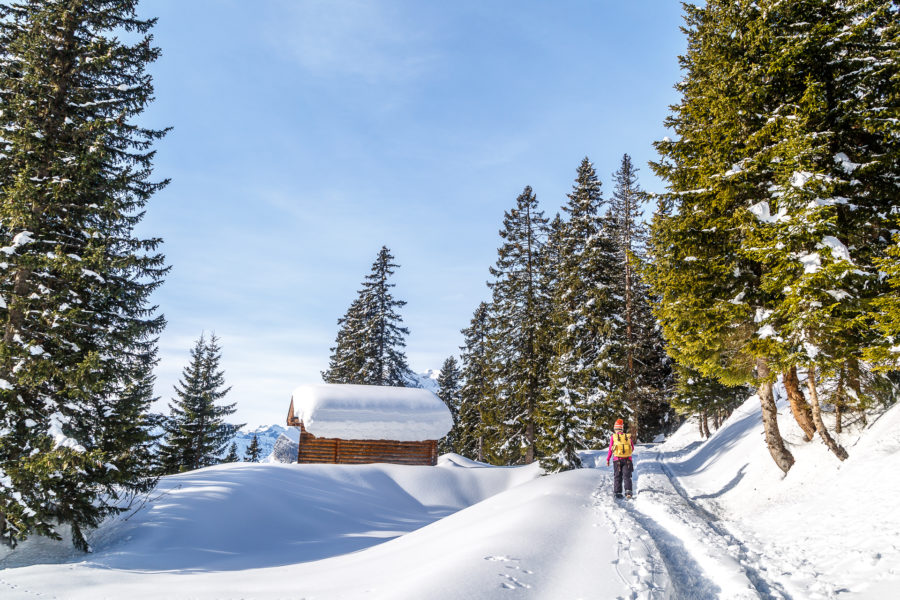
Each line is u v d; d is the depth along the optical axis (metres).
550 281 34.94
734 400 28.55
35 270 12.25
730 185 12.51
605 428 29.42
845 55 11.67
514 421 32.59
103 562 9.99
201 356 40.78
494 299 35.06
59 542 11.91
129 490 14.29
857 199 11.47
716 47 13.48
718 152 13.01
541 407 24.98
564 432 23.50
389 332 45.06
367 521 17.58
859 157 11.78
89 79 14.08
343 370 49.47
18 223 12.23
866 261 11.53
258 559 11.48
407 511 20.19
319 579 7.19
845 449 10.85
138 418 13.62
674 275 13.27
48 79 13.09
